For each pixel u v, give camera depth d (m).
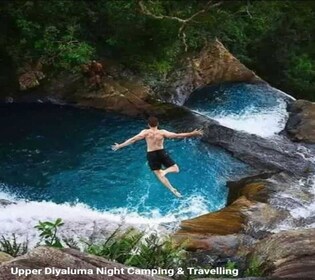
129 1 24.66
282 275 10.11
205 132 21.06
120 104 23.50
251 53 31.33
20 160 19.56
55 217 15.66
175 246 12.26
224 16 29.31
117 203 17.23
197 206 17.20
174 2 27.48
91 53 23.92
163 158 12.42
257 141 20.33
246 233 14.60
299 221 15.47
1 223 15.08
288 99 26.14
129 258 9.36
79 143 20.94
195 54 27.56
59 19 24.81
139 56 25.59
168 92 25.25
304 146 20.53
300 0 31.61
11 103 23.86
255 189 17.25
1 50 24.19
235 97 26.19
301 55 31.12
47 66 24.36
